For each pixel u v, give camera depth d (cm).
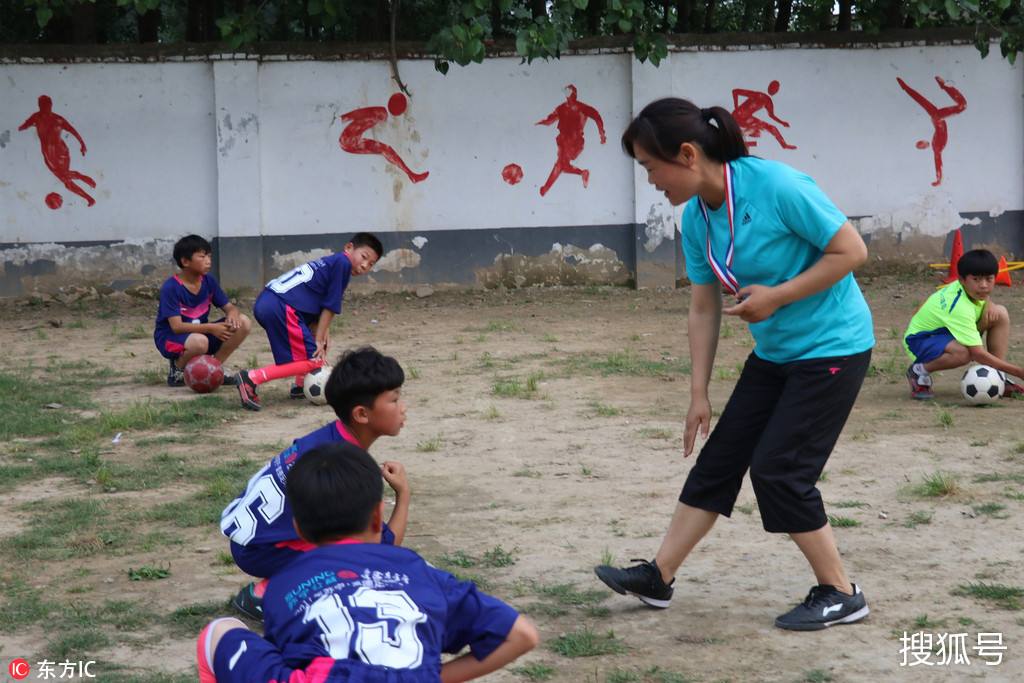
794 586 502
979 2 1703
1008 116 1770
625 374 1059
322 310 963
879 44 1744
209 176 1700
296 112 1700
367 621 270
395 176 1723
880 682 400
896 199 1773
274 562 437
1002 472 676
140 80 1677
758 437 464
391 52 1695
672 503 634
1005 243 1791
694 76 1731
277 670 267
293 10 1722
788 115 1747
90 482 701
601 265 1762
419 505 642
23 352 1275
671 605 482
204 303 1049
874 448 746
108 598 500
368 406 419
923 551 541
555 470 715
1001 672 406
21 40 1969
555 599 491
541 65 1723
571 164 1742
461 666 296
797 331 443
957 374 1030
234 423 880
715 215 445
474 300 1686
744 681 404
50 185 1677
